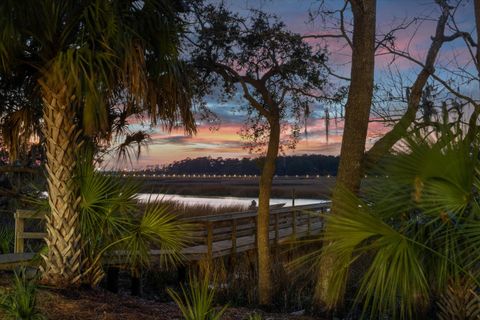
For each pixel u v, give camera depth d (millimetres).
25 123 8477
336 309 7719
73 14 7145
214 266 10977
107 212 7391
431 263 4305
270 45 9875
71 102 7352
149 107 7848
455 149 3713
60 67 6797
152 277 10734
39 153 11086
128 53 6875
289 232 15727
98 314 6148
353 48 8414
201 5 9977
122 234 7547
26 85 8133
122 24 6988
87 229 7449
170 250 8266
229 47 10047
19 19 6812
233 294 9844
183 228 7902
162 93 7934
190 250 10992
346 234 4020
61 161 7320
